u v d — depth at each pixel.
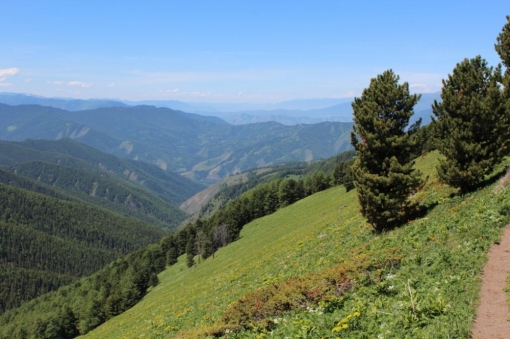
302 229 56.84
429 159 61.53
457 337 10.70
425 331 11.30
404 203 26.81
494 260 15.26
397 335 11.62
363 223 34.12
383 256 18.92
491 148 25.05
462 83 25.73
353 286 16.66
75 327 106.88
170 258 133.12
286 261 35.50
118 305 92.81
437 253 17.33
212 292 38.19
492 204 20.73
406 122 27.17
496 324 10.98
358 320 13.48
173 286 77.19
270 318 16.39
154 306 55.06
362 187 26.77
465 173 24.95
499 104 25.03
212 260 85.81
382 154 26.86
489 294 12.81
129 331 38.97
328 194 99.38
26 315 148.25
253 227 106.88
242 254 67.62
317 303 16.30
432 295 13.52
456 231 19.38
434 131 27.08
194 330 18.78
